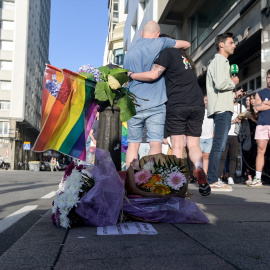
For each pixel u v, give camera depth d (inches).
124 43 1288.1
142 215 95.6
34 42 2126.0
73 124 103.8
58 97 99.8
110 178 93.3
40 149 97.4
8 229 93.0
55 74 100.2
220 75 191.5
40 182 341.7
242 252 63.6
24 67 1843.0
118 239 74.7
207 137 279.6
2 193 208.4
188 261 57.9
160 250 65.0
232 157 286.5
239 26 402.0
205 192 125.4
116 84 107.7
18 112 1811.0
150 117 130.6
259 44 383.2
